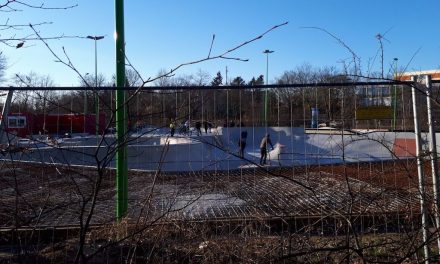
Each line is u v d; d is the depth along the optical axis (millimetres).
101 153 4434
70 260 4320
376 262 3211
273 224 5184
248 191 6793
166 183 6871
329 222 4570
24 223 3266
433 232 3426
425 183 3756
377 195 3908
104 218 5477
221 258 4207
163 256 4336
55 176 4555
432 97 3648
